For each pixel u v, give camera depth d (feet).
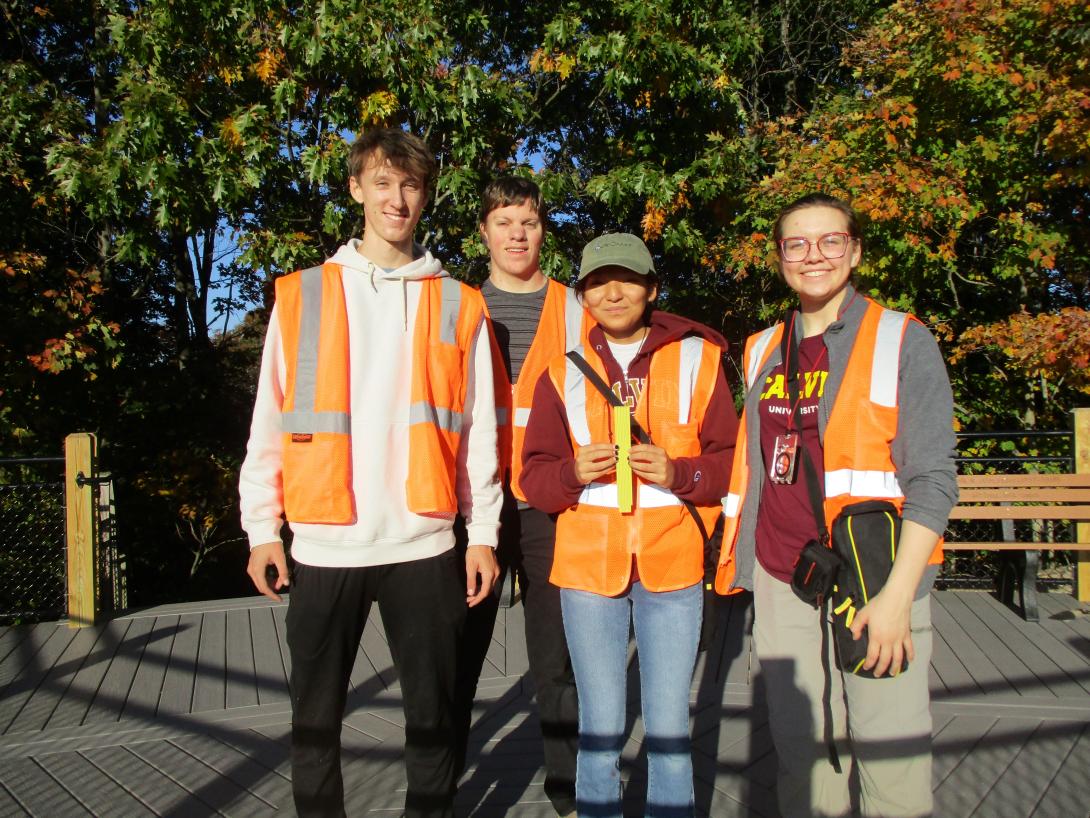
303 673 7.02
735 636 14.70
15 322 29.19
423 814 7.27
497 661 13.78
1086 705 11.51
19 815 9.20
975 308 26.43
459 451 7.72
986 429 25.62
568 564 7.18
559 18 26.58
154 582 38.06
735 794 9.43
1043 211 24.16
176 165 22.93
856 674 6.16
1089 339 19.21
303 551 6.95
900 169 21.67
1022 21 21.63
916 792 6.26
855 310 6.73
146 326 40.27
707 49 28.14
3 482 28.66
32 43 36.86
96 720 11.74
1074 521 17.12
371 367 7.10
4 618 17.52
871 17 32.48
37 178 30.48
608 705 7.03
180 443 36.63
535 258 9.17
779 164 25.93
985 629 14.92
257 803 9.42
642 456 6.67
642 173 26.43
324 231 26.35
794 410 6.77
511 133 28.40
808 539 6.64
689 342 7.38
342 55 23.17
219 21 23.48
